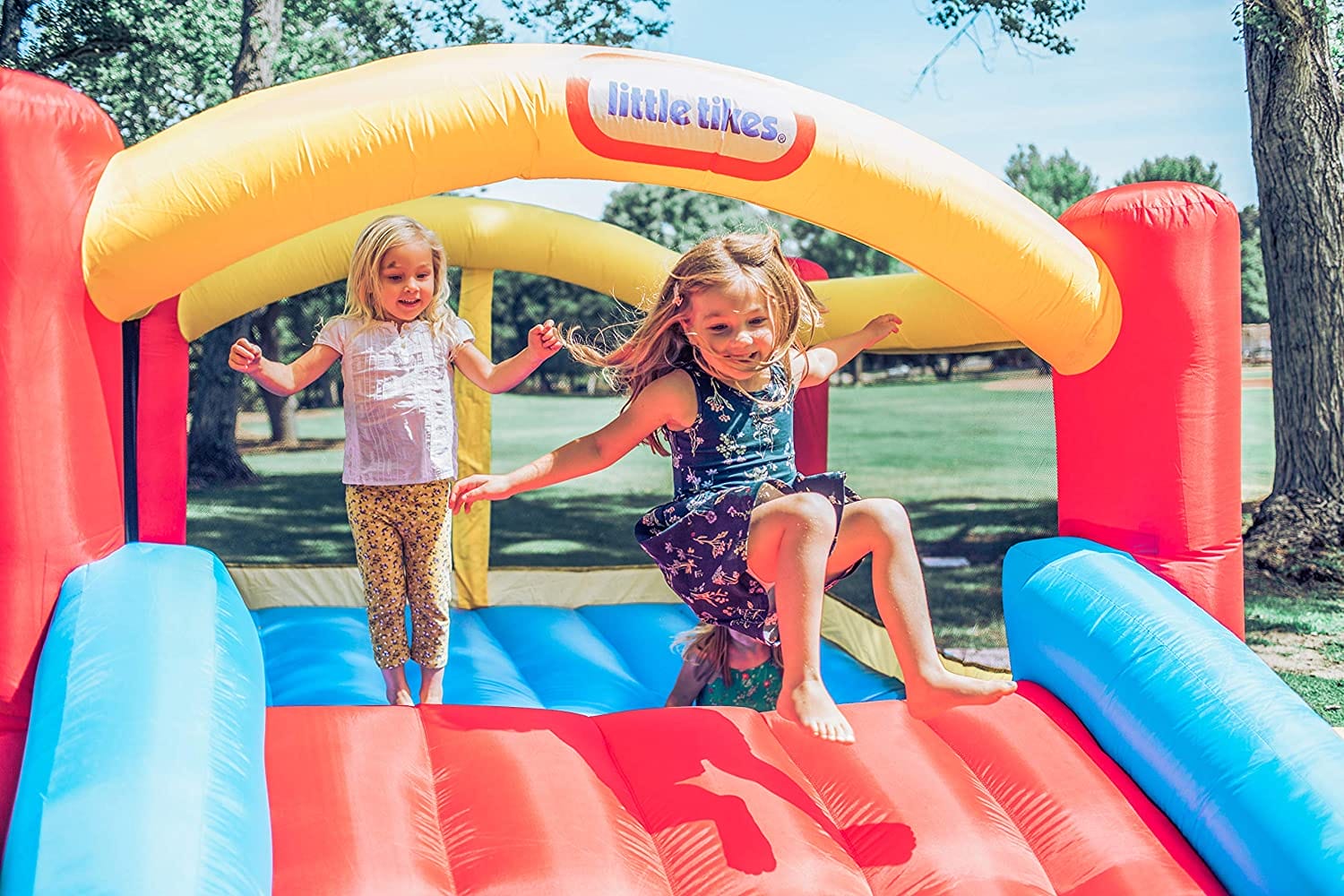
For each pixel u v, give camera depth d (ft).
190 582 7.92
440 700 10.79
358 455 10.44
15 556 7.50
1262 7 30.53
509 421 63.72
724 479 8.67
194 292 14.06
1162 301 9.78
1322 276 30.37
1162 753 8.21
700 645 9.98
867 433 61.11
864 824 7.91
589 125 8.43
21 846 6.06
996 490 47.57
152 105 38.01
